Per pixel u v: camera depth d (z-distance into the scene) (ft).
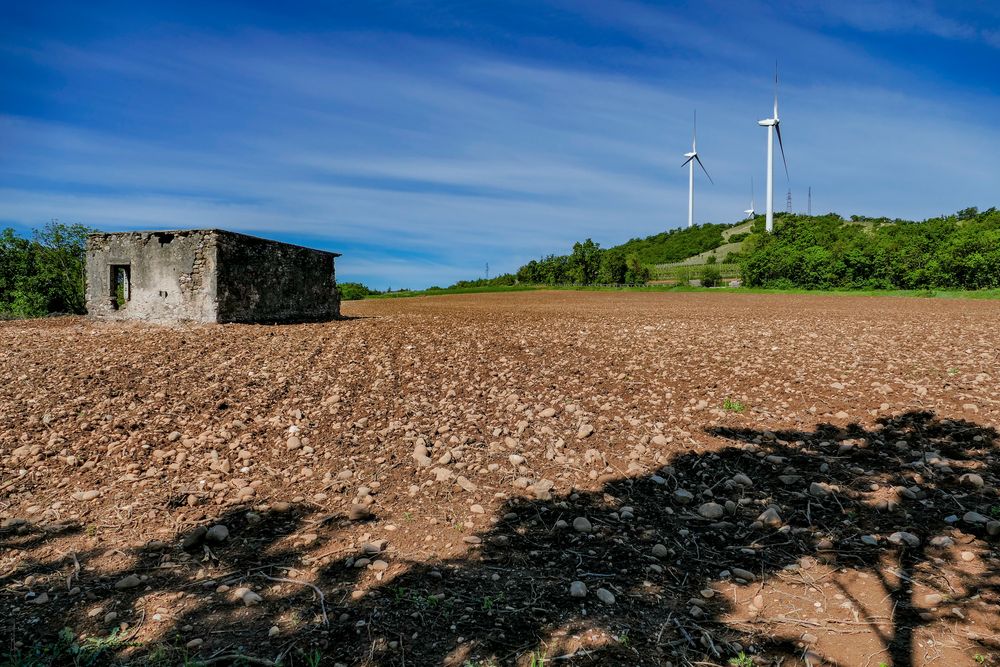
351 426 26.17
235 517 17.80
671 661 11.53
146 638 12.00
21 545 16.12
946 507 18.04
